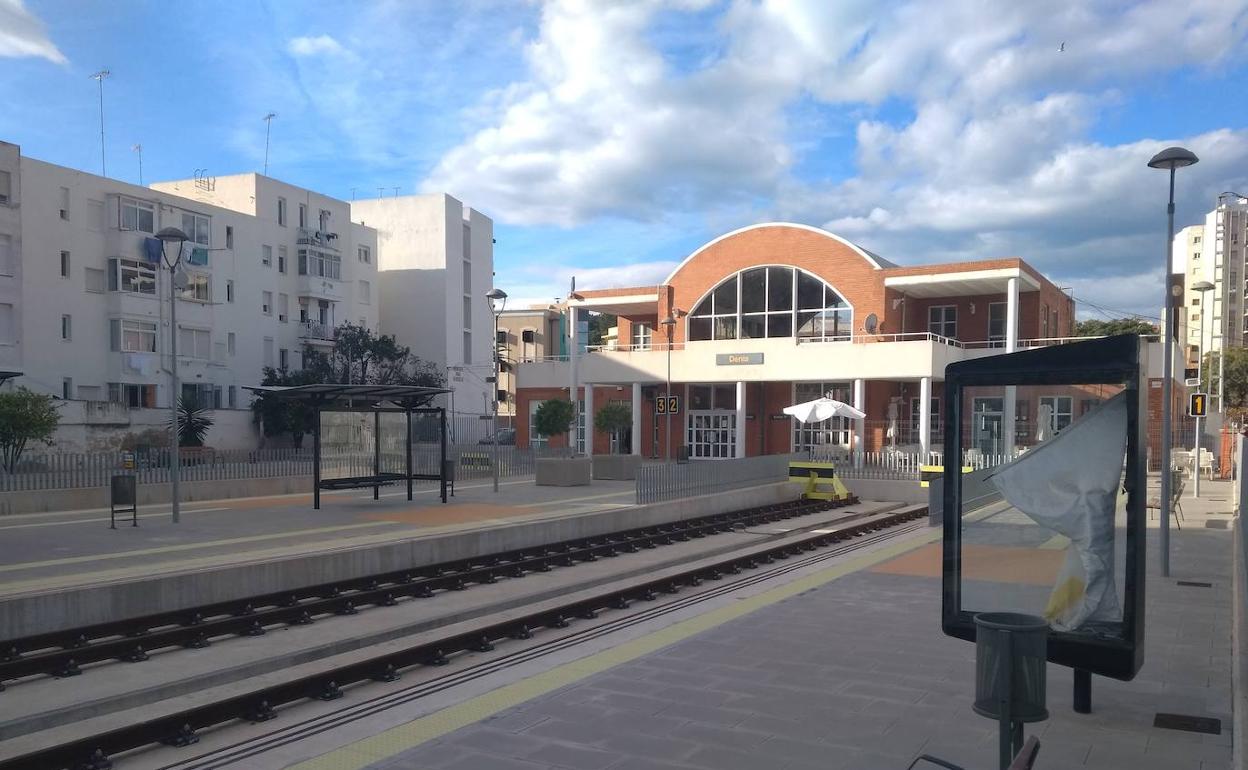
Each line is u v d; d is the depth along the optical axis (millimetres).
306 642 9633
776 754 5594
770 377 37500
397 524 16625
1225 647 8359
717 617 10062
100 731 6711
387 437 24234
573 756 5570
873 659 7848
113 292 39781
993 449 25266
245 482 21953
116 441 35625
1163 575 12195
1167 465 12359
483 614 11375
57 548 13328
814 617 9633
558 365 45062
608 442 44656
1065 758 5527
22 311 35875
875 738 5867
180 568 11414
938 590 11133
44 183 37625
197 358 44000
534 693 7074
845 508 25328
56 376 37875
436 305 59500
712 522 20828
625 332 48094
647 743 5793
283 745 6289
